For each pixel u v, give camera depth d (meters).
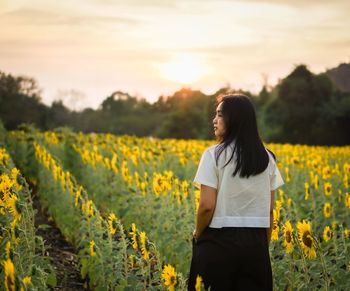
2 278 3.97
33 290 3.48
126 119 56.28
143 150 12.55
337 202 8.00
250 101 3.96
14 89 46.91
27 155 12.03
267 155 3.92
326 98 44.03
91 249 5.48
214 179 3.85
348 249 5.37
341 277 4.91
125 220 7.67
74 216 7.50
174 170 12.35
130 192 8.41
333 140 42.59
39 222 8.88
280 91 44.47
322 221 7.34
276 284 5.05
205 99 47.69
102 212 9.22
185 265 5.96
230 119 3.89
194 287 3.96
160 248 6.43
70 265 6.66
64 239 7.93
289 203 6.59
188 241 6.29
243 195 3.87
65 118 51.34
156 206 7.57
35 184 11.79
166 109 57.69
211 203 3.82
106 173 10.31
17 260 4.34
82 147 13.48
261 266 3.88
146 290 4.95
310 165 11.37
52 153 13.49
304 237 4.27
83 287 5.98
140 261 4.91
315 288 4.80
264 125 44.16
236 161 3.83
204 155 3.91
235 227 3.85
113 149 13.78
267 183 3.96
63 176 8.18
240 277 3.88
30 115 47.22
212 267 3.84
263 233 3.95
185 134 47.50
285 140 43.19
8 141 13.34
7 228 4.80
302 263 4.73
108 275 5.27
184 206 6.62
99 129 54.56
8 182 4.92
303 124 43.50
